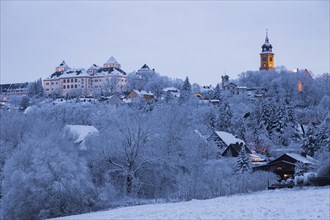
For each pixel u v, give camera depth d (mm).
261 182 54188
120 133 56688
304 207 28219
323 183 47312
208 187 50250
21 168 44406
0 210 43812
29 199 42781
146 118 58188
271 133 118750
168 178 57594
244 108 152750
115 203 48594
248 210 28875
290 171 70875
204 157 65750
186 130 64562
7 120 65438
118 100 171625
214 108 137625
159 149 57906
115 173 56219
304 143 92438
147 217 30062
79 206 44500
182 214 29766
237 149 83312
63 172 44281
